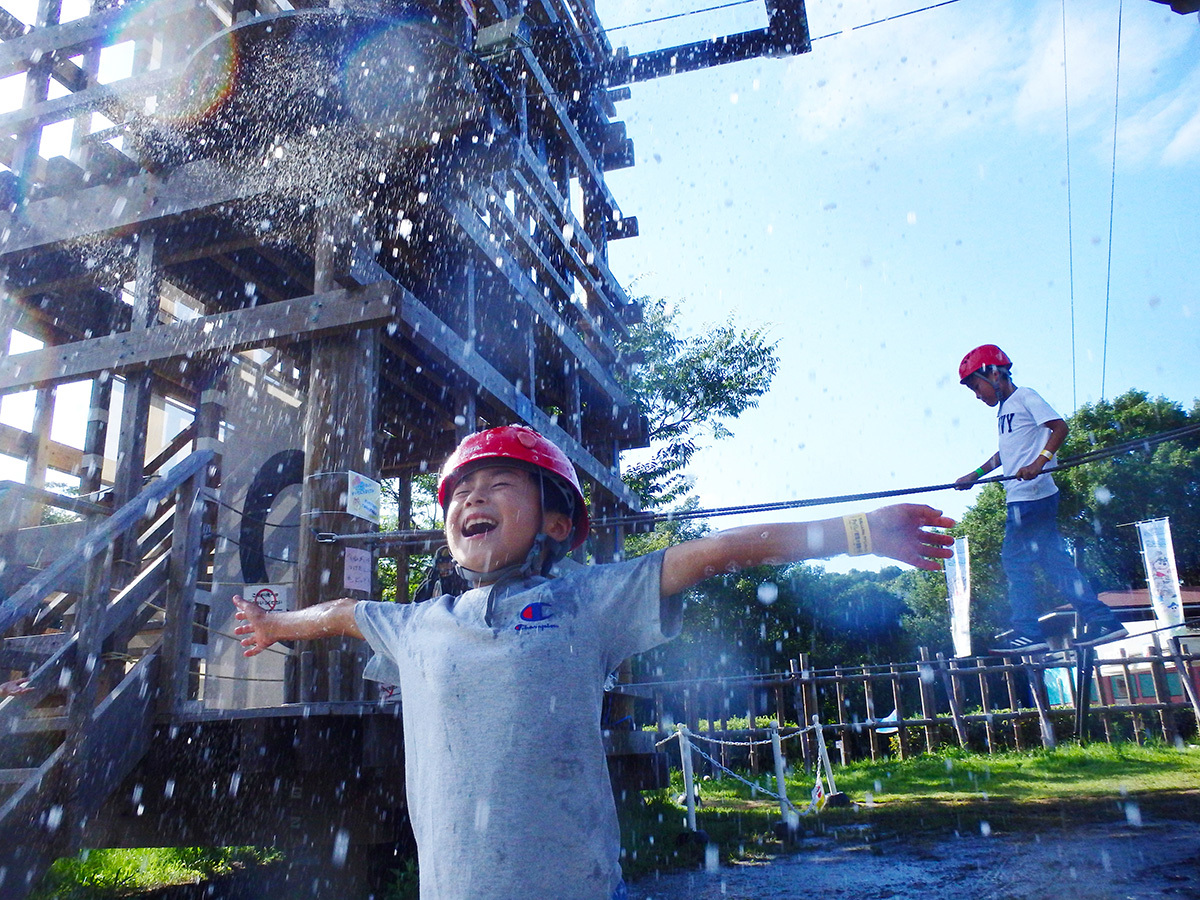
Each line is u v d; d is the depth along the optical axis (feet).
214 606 27.73
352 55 19.30
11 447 26.48
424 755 5.74
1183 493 110.52
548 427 29.37
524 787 5.30
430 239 25.99
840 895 14.98
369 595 19.11
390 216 24.66
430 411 32.89
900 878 16.11
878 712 99.81
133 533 21.11
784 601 108.99
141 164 23.44
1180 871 14.92
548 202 34.37
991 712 51.21
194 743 15.94
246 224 23.49
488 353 32.73
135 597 15.53
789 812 25.95
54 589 12.98
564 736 5.47
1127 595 82.94
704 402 67.41
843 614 115.44
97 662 14.07
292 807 16.01
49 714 17.29
